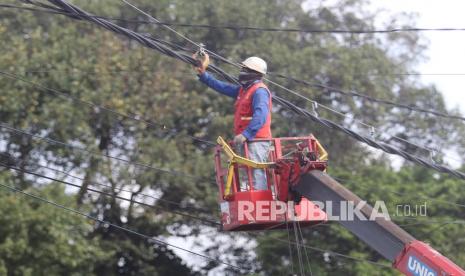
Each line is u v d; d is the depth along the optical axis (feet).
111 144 197.26
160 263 211.20
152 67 193.98
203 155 199.62
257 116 84.12
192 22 205.26
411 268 70.54
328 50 212.23
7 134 183.42
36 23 198.70
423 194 185.78
